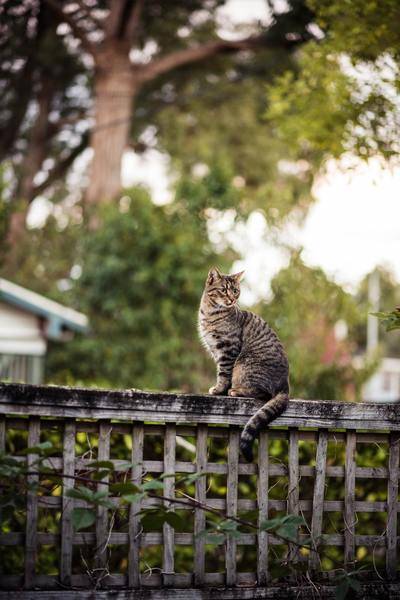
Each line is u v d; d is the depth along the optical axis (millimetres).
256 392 6016
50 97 24359
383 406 5109
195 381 17297
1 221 20422
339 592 4535
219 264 17312
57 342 17797
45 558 6066
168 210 18125
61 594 4516
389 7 6477
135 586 4668
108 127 21594
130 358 17516
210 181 17859
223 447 6469
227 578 4824
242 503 4953
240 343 6363
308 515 5211
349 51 6953
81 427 4648
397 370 34031
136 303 17703
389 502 5164
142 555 6527
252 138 25219
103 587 4637
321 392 15430
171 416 4699
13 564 5852
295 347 15180
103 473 4258
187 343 17500
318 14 7098
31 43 22281
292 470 4984
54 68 23469
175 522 4285
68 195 26391
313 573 4977
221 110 25562
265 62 22781
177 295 17359
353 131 7090
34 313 15633
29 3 21422
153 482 4246
